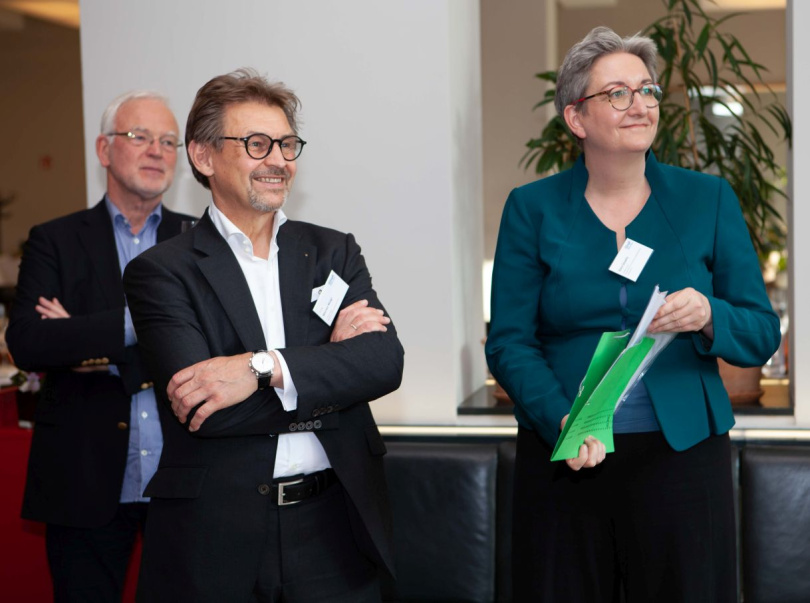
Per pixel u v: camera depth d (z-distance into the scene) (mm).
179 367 1812
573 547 2006
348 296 2029
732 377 3125
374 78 3205
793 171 2980
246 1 3297
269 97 1936
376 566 2006
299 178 3285
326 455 1922
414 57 3168
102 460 2607
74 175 13336
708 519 1924
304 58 3260
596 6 9008
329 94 3246
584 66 1988
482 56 6863
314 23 3244
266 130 1879
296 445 1890
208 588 1798
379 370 1892
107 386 2648
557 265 2029
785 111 3277
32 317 2613
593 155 2020
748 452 2752
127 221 2805
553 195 2105
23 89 13344
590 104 1967
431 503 2953
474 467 2932
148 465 2678
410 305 3229
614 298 1977
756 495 2680
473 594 2898
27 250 2738
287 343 1919
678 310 1803
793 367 3055
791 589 2625
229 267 1906
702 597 1915
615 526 1983
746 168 3488
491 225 6926
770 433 2967
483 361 3805
